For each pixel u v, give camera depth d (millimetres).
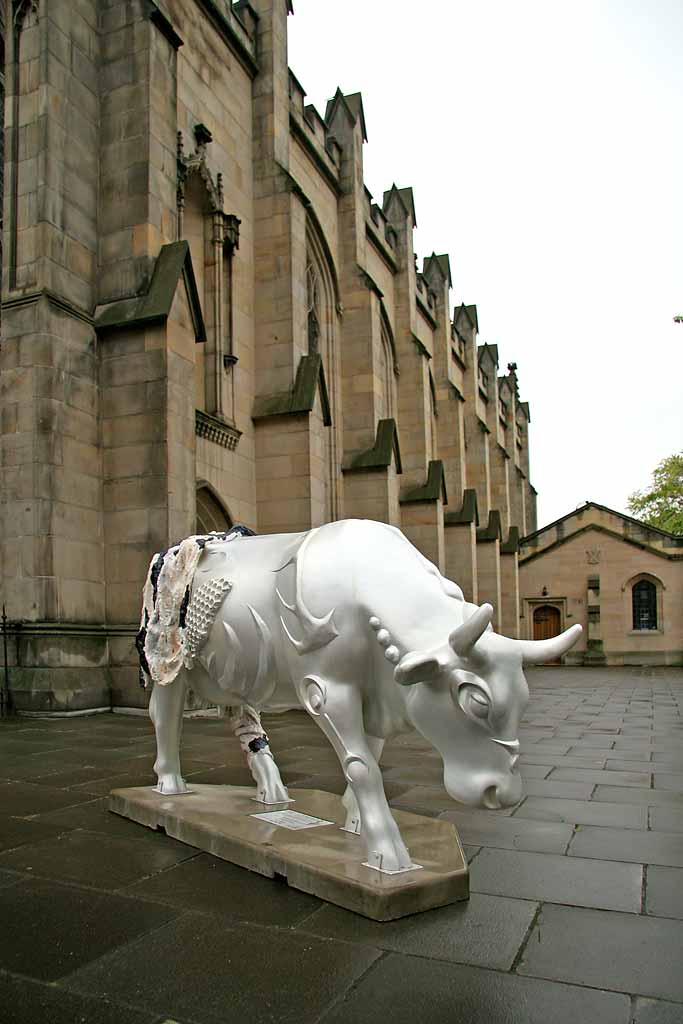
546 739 10141
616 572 41719
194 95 16500
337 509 24078
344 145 25844
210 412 16906
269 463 18219
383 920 3398
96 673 12070
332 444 24125
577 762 8117
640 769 7648
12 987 2832
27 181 12609
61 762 7574
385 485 24094
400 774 7191
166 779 5430
